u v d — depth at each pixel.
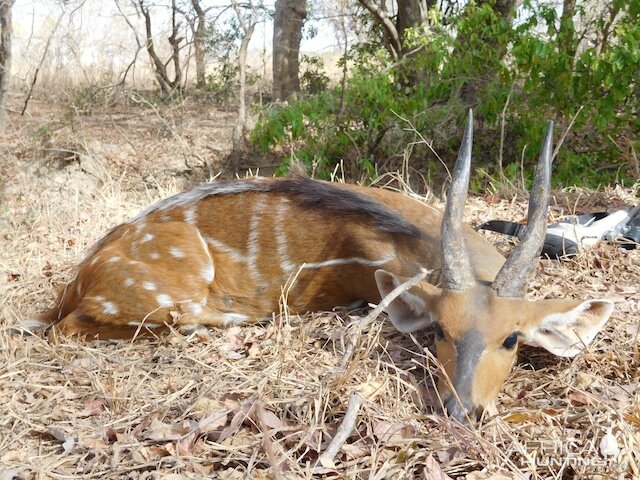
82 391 1.44
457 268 1.35
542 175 1.35
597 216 2.13
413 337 1.42
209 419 1.28
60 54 6.11
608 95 3.06
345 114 3.57
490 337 1.30
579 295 1.67
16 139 3.80
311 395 1.34
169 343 1.64
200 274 1.65
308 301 1.68
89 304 1.64
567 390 1.33
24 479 1.21
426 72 3.59
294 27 5.78
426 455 1.19
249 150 4.05
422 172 3.45
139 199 3.18
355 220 1.64
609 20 3.44
